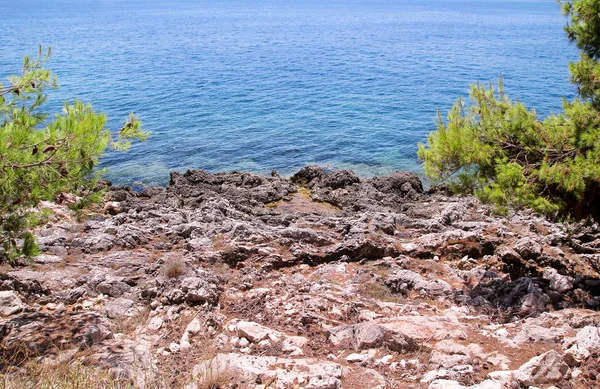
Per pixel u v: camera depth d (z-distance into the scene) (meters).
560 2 11.69
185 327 8.08
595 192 9.82
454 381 5.85
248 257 11.74
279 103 48.56
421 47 99.81
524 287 10.08
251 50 94.62
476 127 10.82
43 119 7.84
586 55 11.35
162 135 35.38
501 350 7.01
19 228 7.78
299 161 30.25
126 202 18.83
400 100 50.66
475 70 70.00
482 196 10.12
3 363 6.33
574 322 8.01
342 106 47.56
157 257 11.68
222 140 34.41
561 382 5.82
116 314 8.52
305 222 15.69
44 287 9.69
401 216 15.55
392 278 10.59
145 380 5.71
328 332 7.78
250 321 8.30
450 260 12.48
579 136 9.62
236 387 5.89
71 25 151.38
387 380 6.24
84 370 5.78
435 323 7.91
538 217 16.59
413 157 31.17
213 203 18.06
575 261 12.40
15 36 109.75
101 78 60.00
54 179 7.36
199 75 65.00
